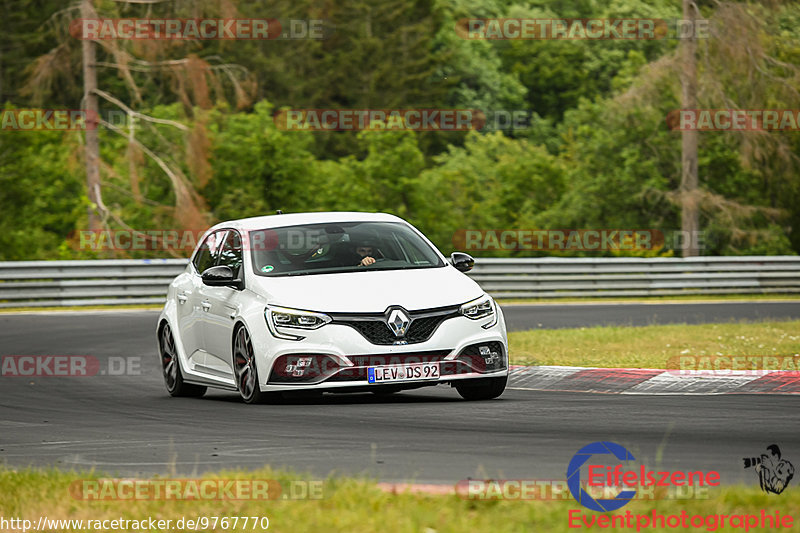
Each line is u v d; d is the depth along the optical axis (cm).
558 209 16912
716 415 3309
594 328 6506
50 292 9119
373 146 17250
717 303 9625
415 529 1798
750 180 16388
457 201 17775
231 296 3884
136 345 6338
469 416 3347
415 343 3562
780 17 14400
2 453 2948
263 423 3300
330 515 1925
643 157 16712
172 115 15038
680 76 13138
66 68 12556
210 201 15550
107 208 12294
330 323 3556
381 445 2828
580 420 3234
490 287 10194
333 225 4069
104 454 2862
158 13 12488
